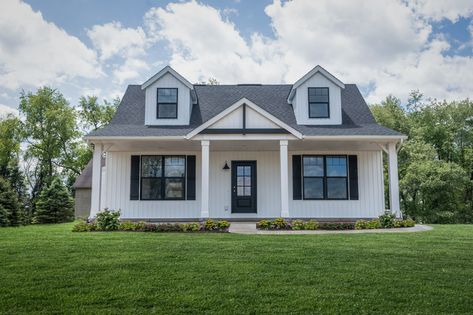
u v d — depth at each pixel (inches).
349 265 254.7
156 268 244.8
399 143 538.6
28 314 164.6
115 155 590.6
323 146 573.0
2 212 713.0
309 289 201.0
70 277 222.7
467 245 332.5
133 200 583.8
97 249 309.6
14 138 1536.7
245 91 677.3
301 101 586.9
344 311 169.8
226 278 221.1
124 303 178.5
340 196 588.4
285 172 503.8
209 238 374.3
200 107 627.2
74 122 1616.6
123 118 601.0
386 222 491.8
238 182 597.0
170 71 588.4
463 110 1359.5
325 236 389.7
